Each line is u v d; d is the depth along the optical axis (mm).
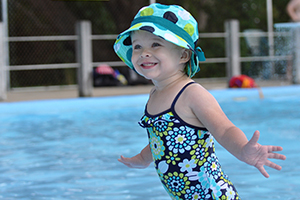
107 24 13531
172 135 1902
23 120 6102
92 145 4367
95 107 7254
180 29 1941
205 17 14961
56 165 3572
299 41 9758
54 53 12633
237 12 15172
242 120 5719
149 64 1941
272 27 11609
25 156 3918
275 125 5266
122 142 4492
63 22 13070
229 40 9555
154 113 1967
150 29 1872
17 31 12039
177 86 1962
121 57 2275
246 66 11438
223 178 2004
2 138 4809
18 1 12008
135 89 9750
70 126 5555
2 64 7793
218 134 1784
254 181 2998
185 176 1938
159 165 1994
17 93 9195
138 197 2701
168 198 2674
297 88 8586
